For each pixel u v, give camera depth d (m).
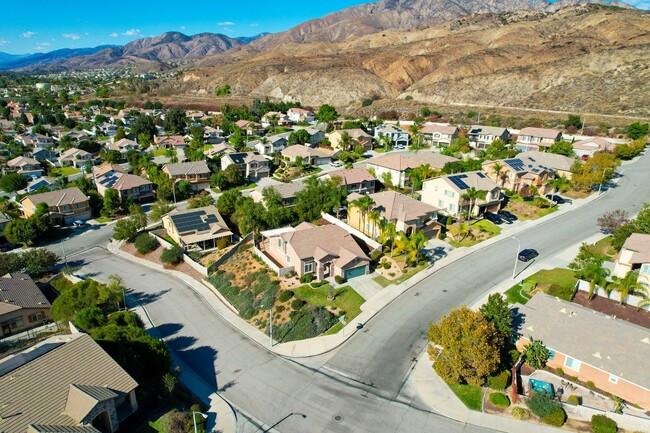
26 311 50.44
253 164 110.81
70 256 71.81
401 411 35.19
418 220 66.69
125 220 76.06
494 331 37.09
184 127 169.50
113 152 126.44
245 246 67.94
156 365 37.97
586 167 85.81
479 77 198.38
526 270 56.72
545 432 32.69
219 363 42.34
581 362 36.69
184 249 69.19
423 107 178.25
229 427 34.03
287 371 40.69
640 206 77.62
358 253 56.47
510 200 82.19
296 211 74.50
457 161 97.00
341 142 129.12
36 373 31.91
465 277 55.41
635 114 139.50
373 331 45.50
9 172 114.69
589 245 62.91
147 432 31.94
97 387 32.09
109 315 49.31
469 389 37.25
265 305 51.06
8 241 76.25
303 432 33.44
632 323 42.41
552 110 161.25
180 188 97.69
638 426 31.80
